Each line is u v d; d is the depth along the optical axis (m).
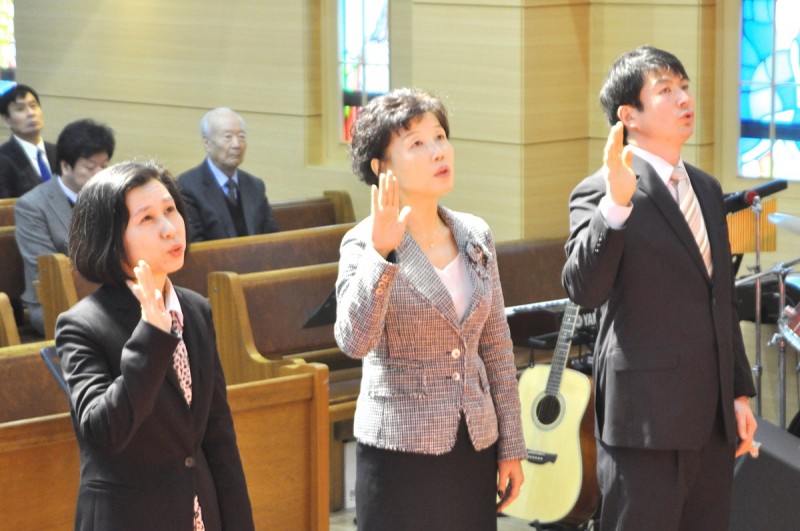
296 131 10.27
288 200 10.02
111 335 3.48
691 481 4.26
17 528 4.57
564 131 8.62
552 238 8.02
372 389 3.84
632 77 4.36
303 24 10.08
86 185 3.56
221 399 3.68
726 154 8.17
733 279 4.41
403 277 3.78
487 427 3.88
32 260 8.18
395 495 3.79
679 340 4.20
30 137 10.52
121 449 3.31
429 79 8.95
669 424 4.15
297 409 5.33
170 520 3.44
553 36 8.46
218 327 6.67
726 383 4.24
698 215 4.36
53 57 12.20
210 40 10.81
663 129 4.32
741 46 8.02
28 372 5.29
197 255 7.50
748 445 4.41
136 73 11.48
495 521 3.97
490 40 8.52
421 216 3.92
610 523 4.35
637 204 4.25
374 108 3.90
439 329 3.78
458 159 8.86
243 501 3.65
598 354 4.38
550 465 6.16
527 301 7.81
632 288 4.22
